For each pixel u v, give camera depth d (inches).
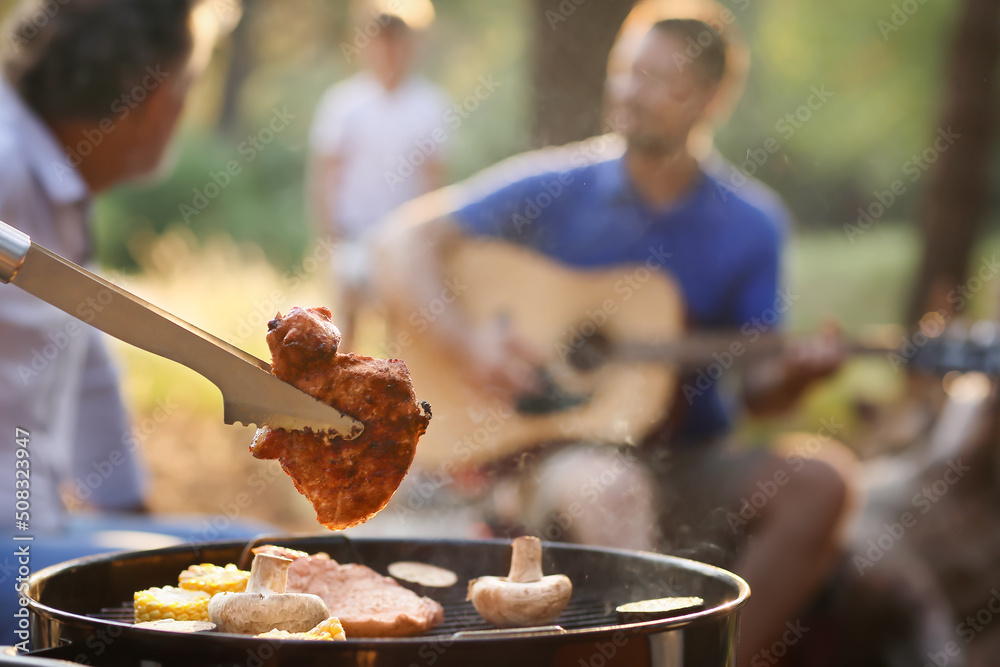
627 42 144.4
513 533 116.7
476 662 41.4
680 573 56.7
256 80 571.2
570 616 57.9
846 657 119.2
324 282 242.1
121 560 57.3
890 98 509.7
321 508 45.5
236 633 47.6
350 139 230.2
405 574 62.3
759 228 141.3
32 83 89.2
